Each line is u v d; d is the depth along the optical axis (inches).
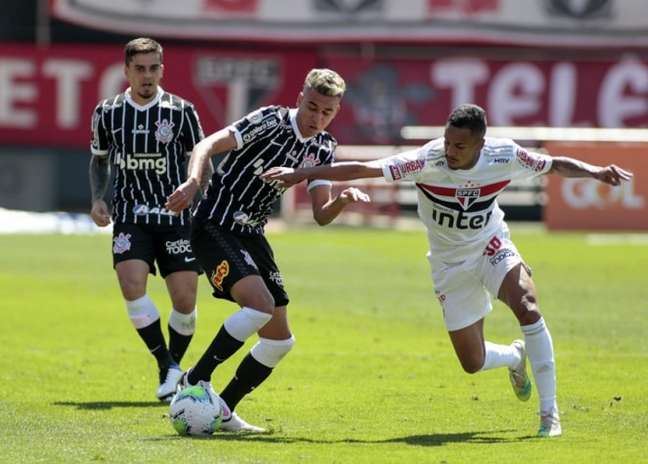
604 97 3905.0
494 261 1080.2
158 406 1205.1
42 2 3882.9
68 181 3863.2
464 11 3939.5
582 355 1539.1
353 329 1790.1
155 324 1257.4
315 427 1092.5
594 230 3459.6
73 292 2242.9
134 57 1256.2
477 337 1120.2
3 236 3420.3
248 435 1047.0
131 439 1019.3
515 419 1134.4
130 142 1268.5
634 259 2819.9
